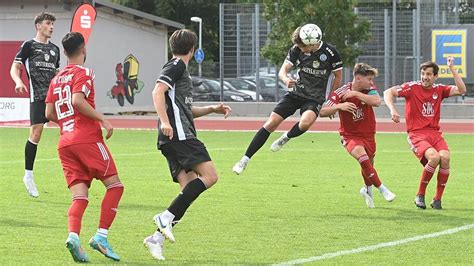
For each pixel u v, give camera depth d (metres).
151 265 12.72
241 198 20.36
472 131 46.22
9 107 50.16
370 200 18.94
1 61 50.59
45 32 19.95
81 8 34.81
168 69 13.08
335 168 27.44
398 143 38.00
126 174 25.45
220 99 60.91
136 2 95.62
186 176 13.64
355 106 18.02
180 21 98.06
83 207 12.82
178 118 13.16
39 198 20.19
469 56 54.69
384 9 57.53
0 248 13.94
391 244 14.48
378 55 57.62
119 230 15.81
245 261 13.05
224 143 37.88
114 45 60.81
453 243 14.62
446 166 18.61
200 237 15.16
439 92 18.97
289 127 49.12
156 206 18.97
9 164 28.25
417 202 18.80
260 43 59.88
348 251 13.84
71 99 12.81
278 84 60.84
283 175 25.42
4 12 56.22
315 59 18.42
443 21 56.38
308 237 15.18
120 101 61.62
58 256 13.31
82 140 12.80
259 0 89.88
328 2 56.41
